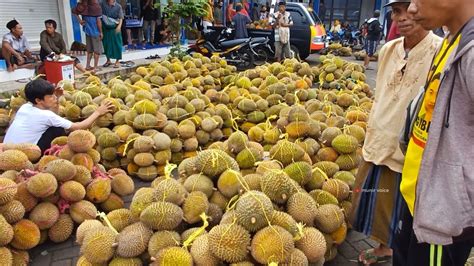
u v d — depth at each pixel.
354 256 3.15
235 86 6.32
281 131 3.99
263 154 3.31
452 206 1.53
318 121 4.09
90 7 9.05
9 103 5.60
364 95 6.26
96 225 2.60
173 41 12.70
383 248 2.99
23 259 2.86
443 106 1.54
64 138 3.85
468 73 1.41
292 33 14.47
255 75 6.87
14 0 10.67
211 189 2.66
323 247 2.32
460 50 1.45
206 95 5.82
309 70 7.35
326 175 3.12
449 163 1.53
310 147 3.55
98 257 2.30
